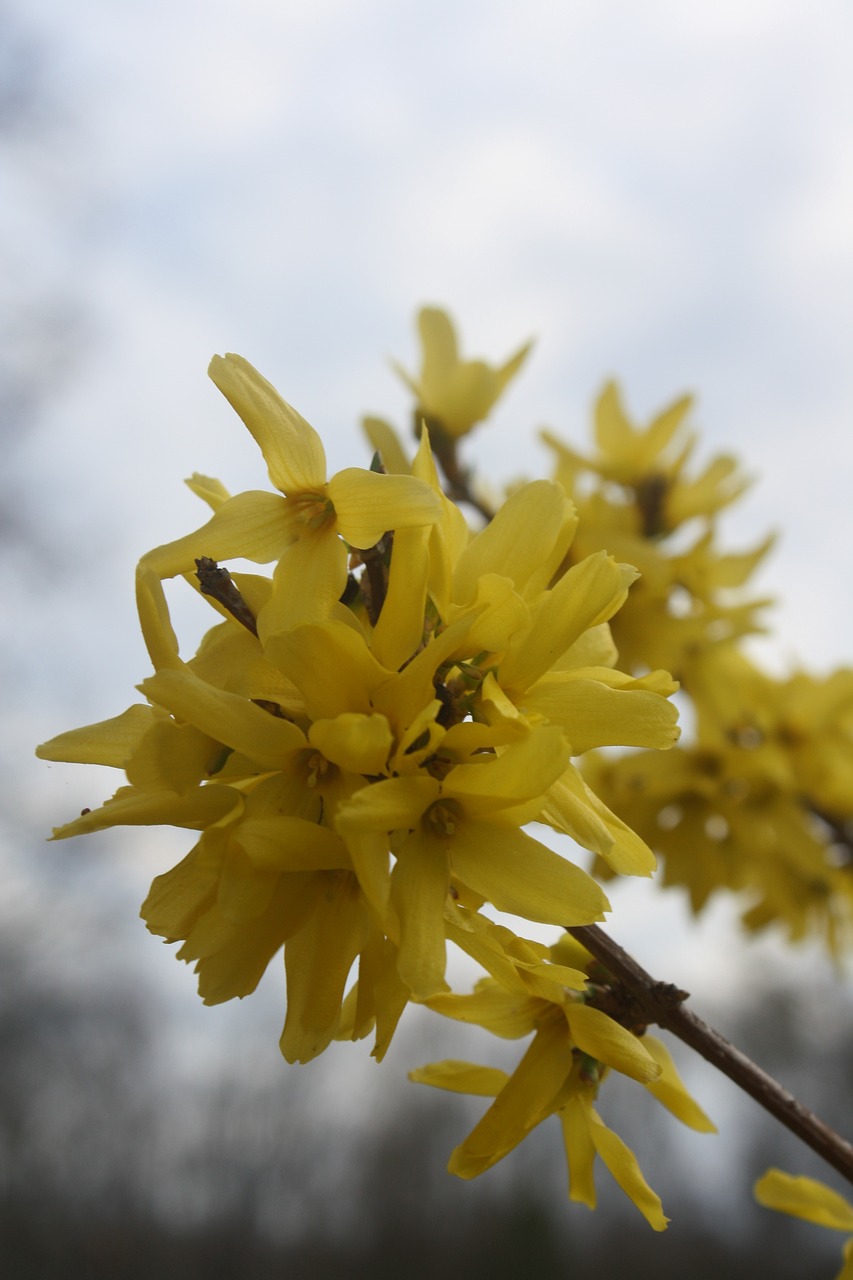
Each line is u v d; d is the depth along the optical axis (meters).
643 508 0.46
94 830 0.20
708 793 0.44
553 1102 0.23
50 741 0.21
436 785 0.20
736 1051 0.23
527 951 0.20
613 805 0.44
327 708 0.20
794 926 0.47
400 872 0.20
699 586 0.44
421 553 0.21
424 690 0.20
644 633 0.43
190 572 0.21
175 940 0.20
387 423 0.27
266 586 0.21
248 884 0.20
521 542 0.21
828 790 0.46
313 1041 0.20
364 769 0.20
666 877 0.44
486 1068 0.24
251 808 0.20
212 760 0.21
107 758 0.21
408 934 0.20
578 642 0.23
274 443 0.21
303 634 0.20
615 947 0.23
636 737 0.21
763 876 0.45
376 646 0.20
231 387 0.21
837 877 0.46
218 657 0.21
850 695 0.45
